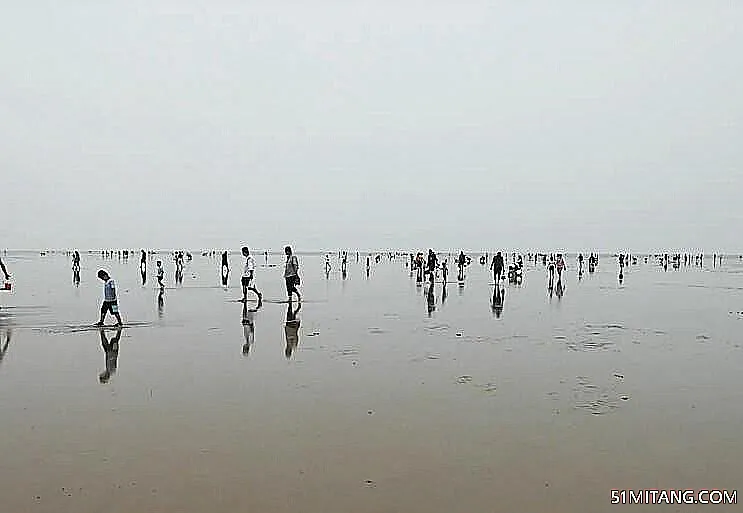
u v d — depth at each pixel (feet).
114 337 61.87
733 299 112.78
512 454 28.53
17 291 119.75
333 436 31.07
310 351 54.39
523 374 45.21
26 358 50.80
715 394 39.45
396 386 41.47
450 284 151.12
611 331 68.03
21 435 31.17
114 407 36.29
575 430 32.01
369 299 106.42
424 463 27.40
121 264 293.02
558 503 23.41
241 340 60.23
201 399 38.11
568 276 204.03
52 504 23.16
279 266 290.15
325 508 22.88
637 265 353.10
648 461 27.68
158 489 24.53
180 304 95.09
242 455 28.37
